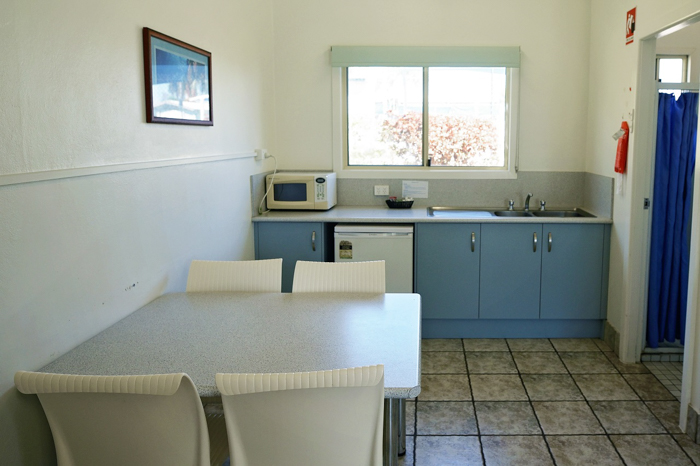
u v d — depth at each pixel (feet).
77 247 6.95
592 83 14.74
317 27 15.43
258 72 14.30
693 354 9.57
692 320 9.51
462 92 15.64
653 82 11.80
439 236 13.87
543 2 14.89
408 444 9.50
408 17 15.23
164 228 9.24
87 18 7.12
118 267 7.88
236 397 5.42
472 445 9.44
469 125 15.76
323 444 5.57
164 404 5.49
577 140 15.31
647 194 12.16
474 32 15.14
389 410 7.25
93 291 7.30
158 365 6.42
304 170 16.02
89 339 7.21
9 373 5.87
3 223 5.75
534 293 13.93
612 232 13.46
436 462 8.98
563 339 14.23
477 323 14.35
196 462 5.68
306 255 14.23
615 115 13.12
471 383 11.76
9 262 5.84
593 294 13.85
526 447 9.36
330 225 14.90
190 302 8.77
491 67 15.35
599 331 14.25
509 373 12.23
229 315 8.14
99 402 5.50
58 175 6.52
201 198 10.78
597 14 14.33
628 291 12.47
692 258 9.51
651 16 11.01
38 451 6.31
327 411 5.42
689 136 12.22
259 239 14.23
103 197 7.48
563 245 13.69
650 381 11.75
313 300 8.87
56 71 6.54
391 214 14.52
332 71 15.55
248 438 5.60
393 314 8.15
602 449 9.29
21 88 5.98
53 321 6.54
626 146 12.40
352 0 15.28
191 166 10.28
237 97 12.75
